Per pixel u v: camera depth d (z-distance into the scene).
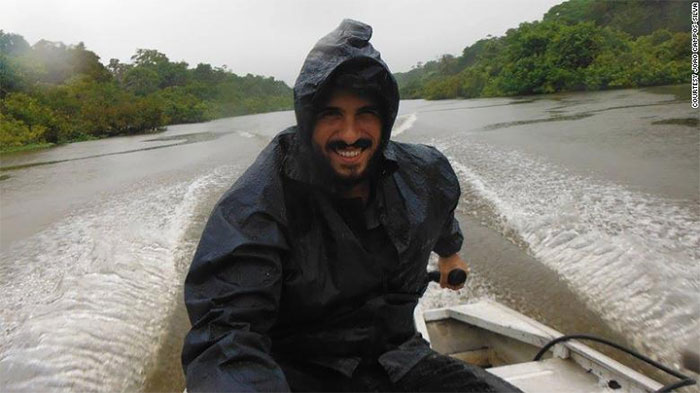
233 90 65.31
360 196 1.27
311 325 1.25
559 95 31.45
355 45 1.16
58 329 3.69
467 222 5.69
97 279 4.68
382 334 1.29
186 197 8.31
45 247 5.98
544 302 3.71
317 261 1.19
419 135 14.75
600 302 3.59
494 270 4.34
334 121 1.16
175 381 3.09
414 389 1.30
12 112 26.92
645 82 29.19
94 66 55.50
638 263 4.02
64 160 16.91
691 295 3.45
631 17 39.75
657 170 7.09
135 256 5.31
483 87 44.00
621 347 2.00
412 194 1.33
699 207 5.27
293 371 1.26
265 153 1.27
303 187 1.20
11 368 3.23
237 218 1.16
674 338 3.05
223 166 11.73
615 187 6.39
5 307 4.24
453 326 2.82
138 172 12.00
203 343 1.07
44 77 48.59
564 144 10.30
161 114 36.47
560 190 6.54
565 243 4.68
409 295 1.35
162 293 4.34
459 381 1.30
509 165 8.64
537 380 2.03
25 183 11.82
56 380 3.09
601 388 1.93
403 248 1.28
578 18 46.53
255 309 1.10
